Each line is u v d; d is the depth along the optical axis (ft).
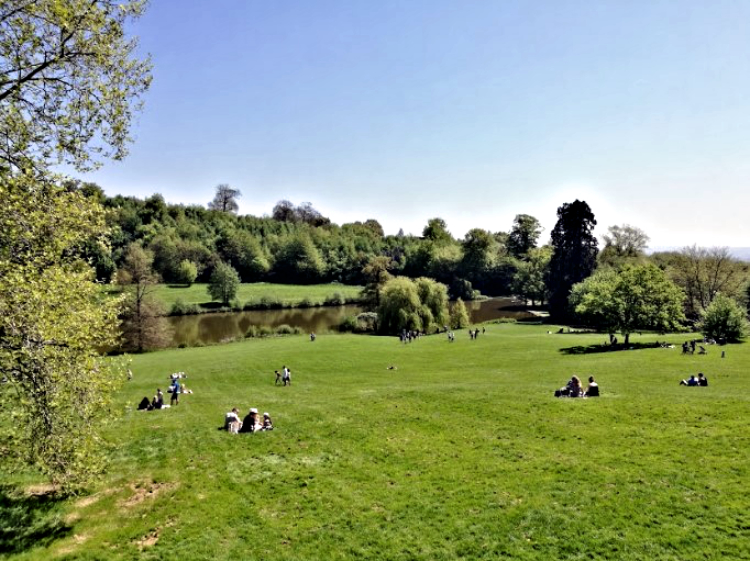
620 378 111.86
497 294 483.51
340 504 49.67
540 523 44.21
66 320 41.37
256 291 420.36
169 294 374.22
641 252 371.56
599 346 176.45
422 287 254.88
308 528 45.37
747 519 42.24
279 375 135.13
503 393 90.99
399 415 79.77
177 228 499.51
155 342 216.74
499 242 609.01
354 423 76.18
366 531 44.55
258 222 623.77
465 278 469.57
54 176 44.01
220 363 158.30
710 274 285.23
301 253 495.82
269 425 75.72
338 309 368.89
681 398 80.48
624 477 52.01
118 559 40.50
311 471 58.03
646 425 68.39
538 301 426.51
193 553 41.47
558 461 57.72
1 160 42.57
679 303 182.09
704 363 129.80
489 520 45.34
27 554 40.63
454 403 85.40
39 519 46.29
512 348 177.78
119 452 64.69
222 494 52.24
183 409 94.68
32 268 40.63
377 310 253.24
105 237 50.60
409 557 40.50
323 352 175.52
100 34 45.34
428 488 52.54
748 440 59.93
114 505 49.75
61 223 44.78
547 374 122.62
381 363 155.84
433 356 166.61
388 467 58.70
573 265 310.86
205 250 455.22
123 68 48.98
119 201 516.32
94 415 43.86
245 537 43.98
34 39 41.39
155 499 51.08
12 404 40.24
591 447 61.57
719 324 184.44
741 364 127.03
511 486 51.90
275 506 49.57
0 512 46.19
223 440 69.41
